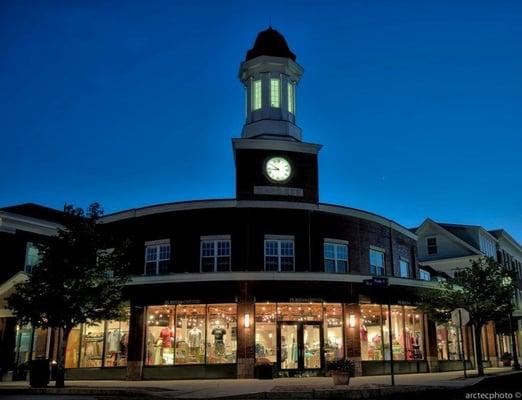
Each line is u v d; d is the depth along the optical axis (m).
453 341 32.72
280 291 25.92
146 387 20.67
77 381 25.61
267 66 34.75
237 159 31.34
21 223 33.41
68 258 22.70
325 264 29.25
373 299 27.23
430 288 30.44
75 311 22.34
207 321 26.00
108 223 30.86
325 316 26.53
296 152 31.98
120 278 23.80
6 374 27.95
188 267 28.08
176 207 29.17
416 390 17.56
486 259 29.03
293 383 21.42
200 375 25.16
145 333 26.16
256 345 25.56
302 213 29.36
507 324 41.25
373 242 31.92
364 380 22.62
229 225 28.50
